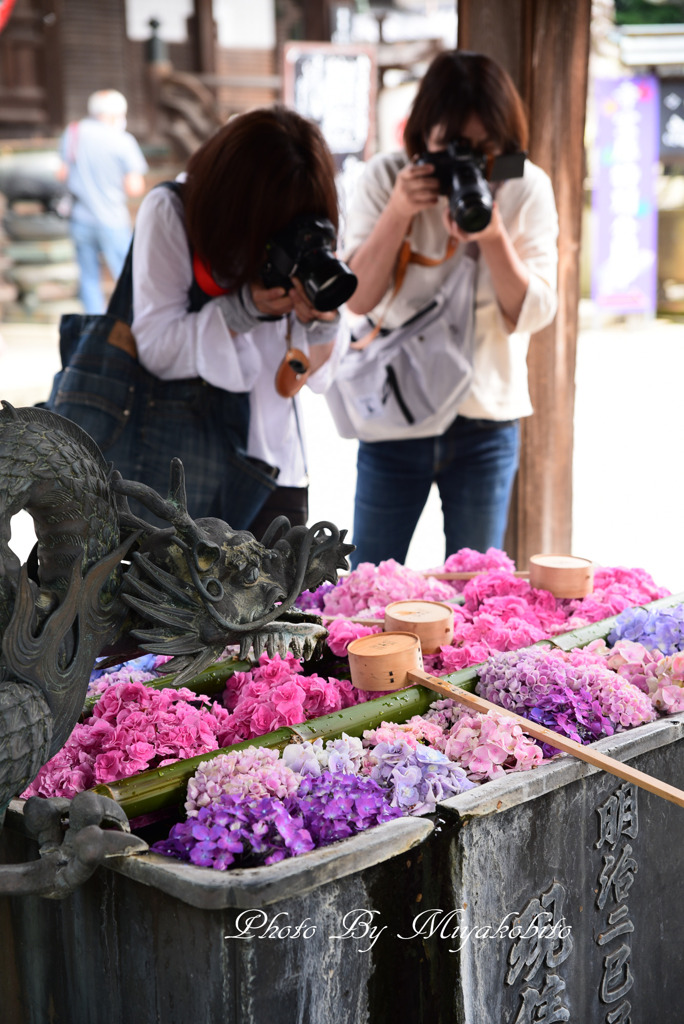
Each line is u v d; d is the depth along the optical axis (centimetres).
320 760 120
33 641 100
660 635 157
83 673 106
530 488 298
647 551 412
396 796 115
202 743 129
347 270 179
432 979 116
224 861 101
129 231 827
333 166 190
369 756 124
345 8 1007
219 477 197
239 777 112
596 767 126
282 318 200
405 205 215
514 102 218
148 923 105
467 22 274
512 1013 122
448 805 112
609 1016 136
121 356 191
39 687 101
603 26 1003
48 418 107
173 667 111
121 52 978
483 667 146
